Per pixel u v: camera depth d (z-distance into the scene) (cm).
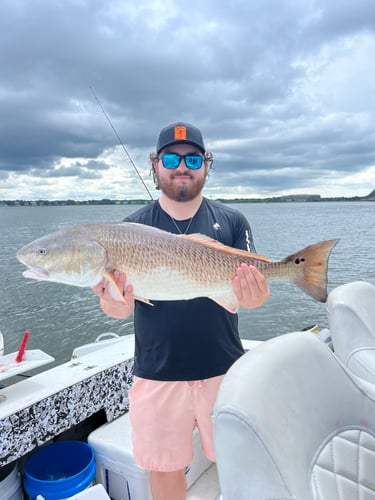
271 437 126
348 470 149
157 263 239
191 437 250
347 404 160
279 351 150
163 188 261
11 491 251
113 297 238
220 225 265
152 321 247
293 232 3269
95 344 428
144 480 266
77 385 282
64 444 283
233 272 245
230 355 253
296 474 129
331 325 266
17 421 246
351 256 1956
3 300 1352
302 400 146
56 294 1430
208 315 246
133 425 252
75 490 251
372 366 234
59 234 245
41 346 998
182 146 255
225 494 123
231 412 125
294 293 1369
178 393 245
